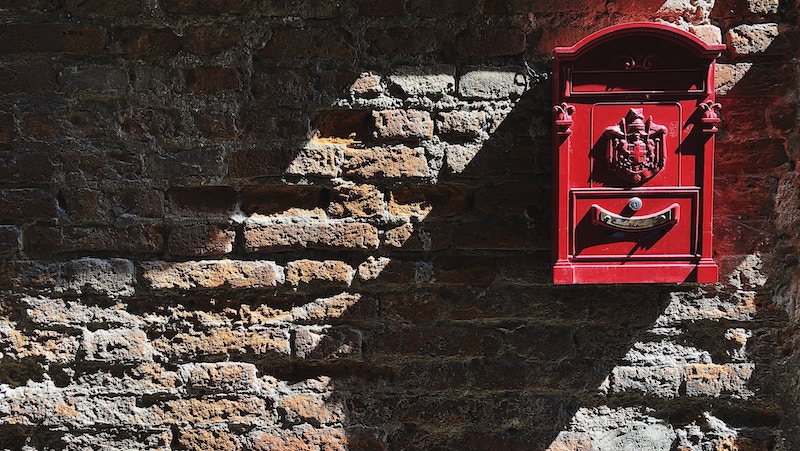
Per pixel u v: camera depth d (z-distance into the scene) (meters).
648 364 2.04
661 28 1.76
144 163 1.98
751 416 2.06
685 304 2.03
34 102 1.95
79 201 1.97
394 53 1.98
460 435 2.06
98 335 2.00
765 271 2.03
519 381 2.04
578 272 1.83
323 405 2.04
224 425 2.04
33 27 1.94
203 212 2.00
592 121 1.81
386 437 2.06
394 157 1.99
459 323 2.04
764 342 2.04
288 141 1.99
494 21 1.97
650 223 1.81
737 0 1.98
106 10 1.95
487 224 2.00
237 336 2.02
